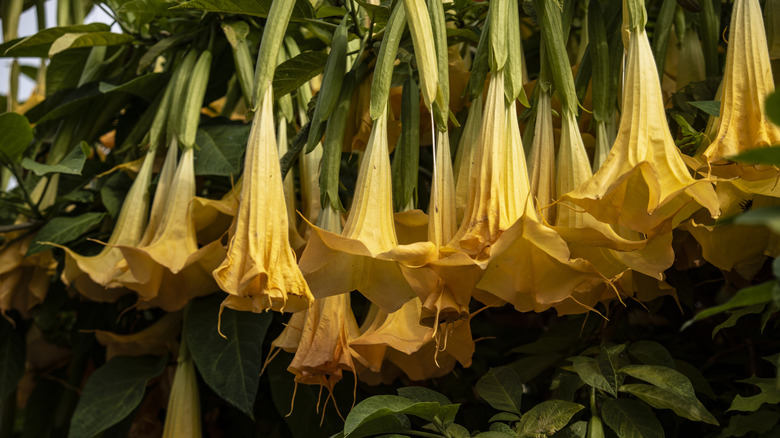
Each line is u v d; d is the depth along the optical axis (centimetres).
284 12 95
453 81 112
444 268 86
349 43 121
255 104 93
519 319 144
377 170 93
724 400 108
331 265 88
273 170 91
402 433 94
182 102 121
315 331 99
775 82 109
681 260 105
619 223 85
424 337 96
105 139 153
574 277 85
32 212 132
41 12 156
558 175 96
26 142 126
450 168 94
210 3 108
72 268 117
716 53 112
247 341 114
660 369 94
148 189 122
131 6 129
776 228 60
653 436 92
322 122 105
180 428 117
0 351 138
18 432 178
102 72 141
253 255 88
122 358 125
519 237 84
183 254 110
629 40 91
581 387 103
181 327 125
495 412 118
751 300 71
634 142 87
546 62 99
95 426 118
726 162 87
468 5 119
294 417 116
